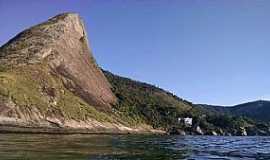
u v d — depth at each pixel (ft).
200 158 132.57
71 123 422.82
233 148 204.13
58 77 514.68
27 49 530.27
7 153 116.37
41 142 184.55
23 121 352.08
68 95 490.08
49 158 109.09
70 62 570.46
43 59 519.19
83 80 573.74
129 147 181.88
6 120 336.49
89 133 425.69
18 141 182.60
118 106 650.02
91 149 153.79
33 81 450.30
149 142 249.96
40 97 423.64
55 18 655.35
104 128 480.23
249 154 158.40
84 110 484.74
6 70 444.14
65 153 127.85
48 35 581.12
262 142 324.39
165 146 205.16
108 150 153.79
